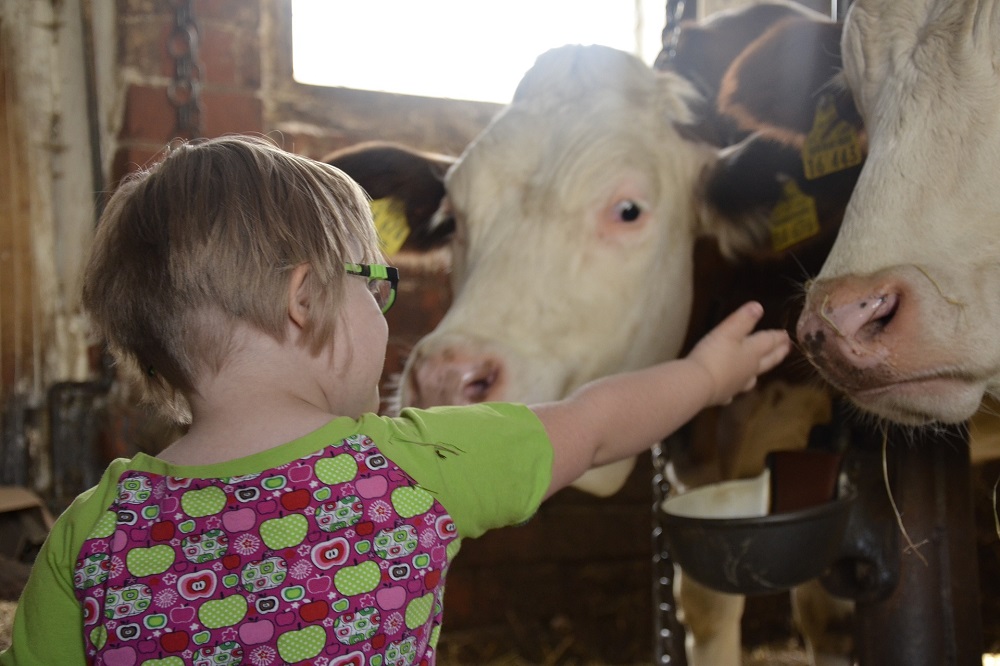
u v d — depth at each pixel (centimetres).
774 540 143
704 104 236
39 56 345
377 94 399
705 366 132
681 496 170
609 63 228
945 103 141
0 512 241
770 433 242
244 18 359
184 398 104
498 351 191
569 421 114
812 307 139
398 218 262
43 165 346
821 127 196
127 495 92
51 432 331
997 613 391
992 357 135
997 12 139
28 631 93
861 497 154
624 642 385
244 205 94
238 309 93
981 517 390
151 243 95
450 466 100
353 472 94
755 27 259
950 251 136
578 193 208
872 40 159
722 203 225
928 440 154
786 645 390
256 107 361
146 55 343
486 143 222
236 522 90
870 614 155
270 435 93
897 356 133
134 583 88
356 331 100
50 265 346
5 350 335
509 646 379
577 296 204
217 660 87
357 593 90
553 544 394
